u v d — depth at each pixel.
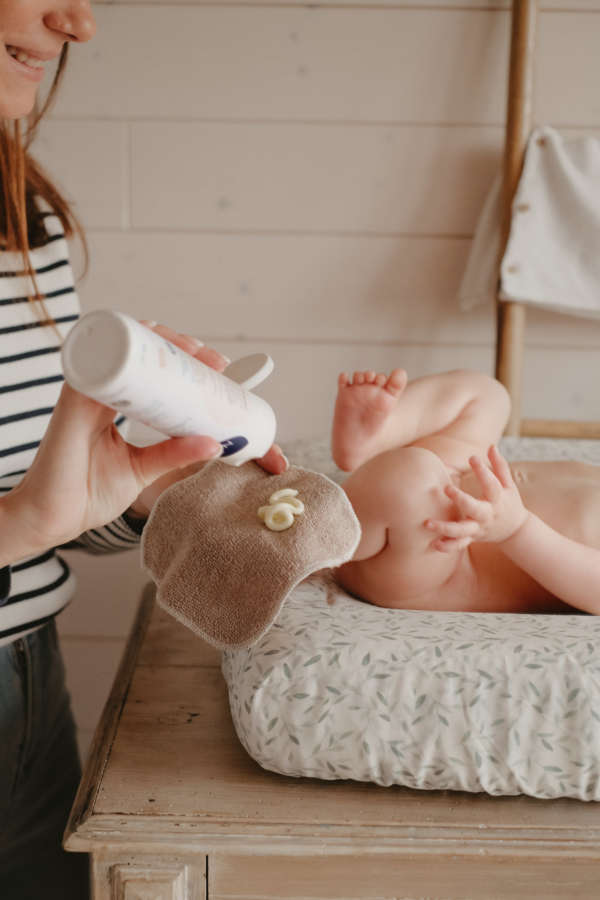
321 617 0.76
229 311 1.46
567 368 1.47
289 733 0.67
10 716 0.87
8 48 0.70
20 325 0.84
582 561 0.88
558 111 1.37
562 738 0.66
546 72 1.35
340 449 1.04
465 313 1.45
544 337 1.46
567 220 1.31
